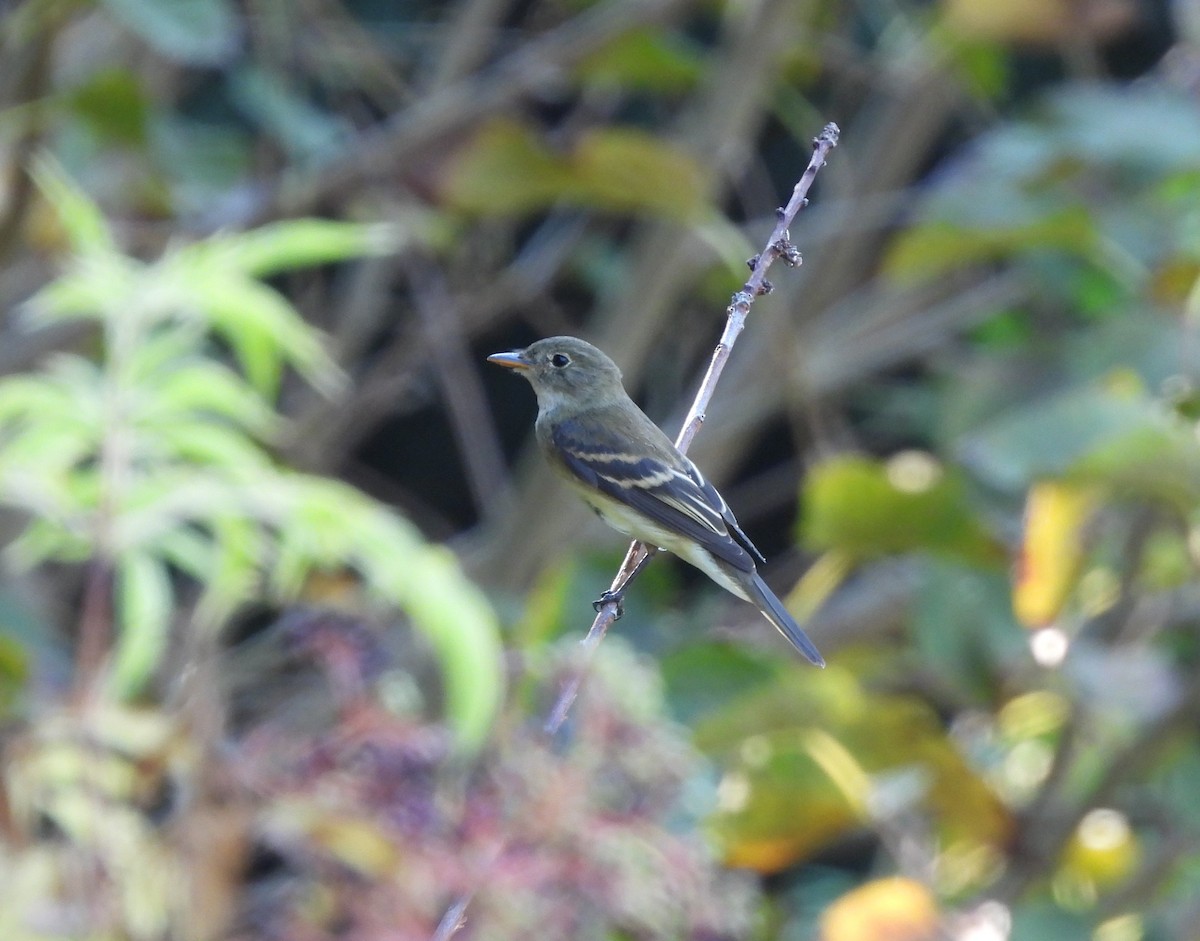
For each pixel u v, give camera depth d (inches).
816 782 360.5
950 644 410.0
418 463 764.0
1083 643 422.9
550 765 193.6
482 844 188.4
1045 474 366.3
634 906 189.5
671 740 201.5
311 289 569.3
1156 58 691.4
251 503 224.1
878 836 502.9
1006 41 498.9
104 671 217.6
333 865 188.2
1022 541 396.5
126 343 241.8
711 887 223.9
